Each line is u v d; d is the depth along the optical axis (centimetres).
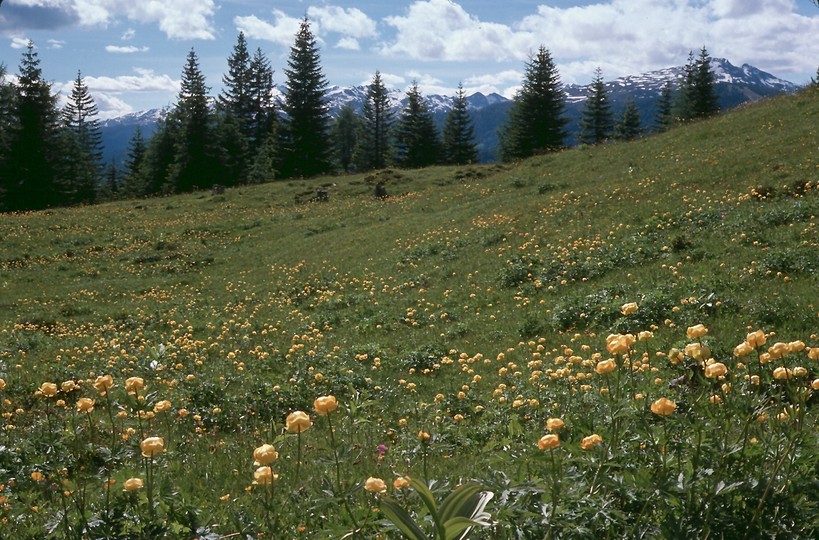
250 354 1398
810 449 318
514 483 321
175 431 789
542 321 1362
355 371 1192
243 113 9344
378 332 1592
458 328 1470
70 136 8769
